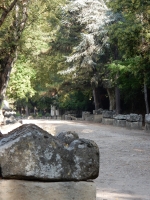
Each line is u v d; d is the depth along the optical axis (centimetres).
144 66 2286
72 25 4069
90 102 5338
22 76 3366
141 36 2059
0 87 2309
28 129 382
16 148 368
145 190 816
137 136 2136
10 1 2222
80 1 3750
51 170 378
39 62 3478
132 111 3991
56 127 2811
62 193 382
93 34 3738
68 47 4159
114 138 2025
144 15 2081
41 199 375
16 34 2191
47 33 3000
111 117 3441
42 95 5228
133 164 1170
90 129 2656
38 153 374
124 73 2875
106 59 3897
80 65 3928
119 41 2138
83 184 388
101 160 1255
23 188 370
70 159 387
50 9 2447
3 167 364
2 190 364
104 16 3616
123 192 792
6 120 3066
